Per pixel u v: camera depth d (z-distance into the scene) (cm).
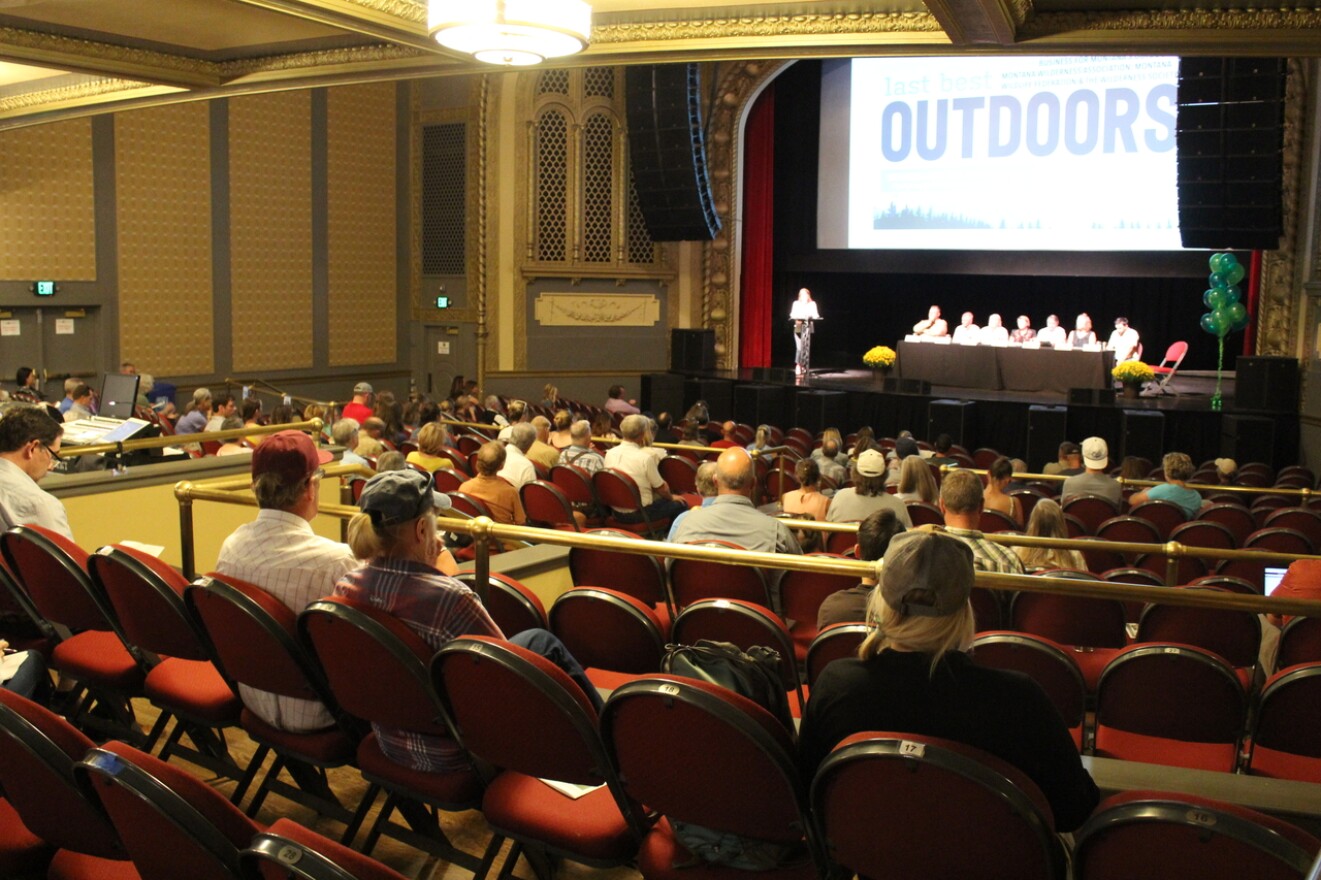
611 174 1719
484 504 557
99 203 1395
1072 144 1576
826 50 630
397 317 1756
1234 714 300
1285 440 1323
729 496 443
